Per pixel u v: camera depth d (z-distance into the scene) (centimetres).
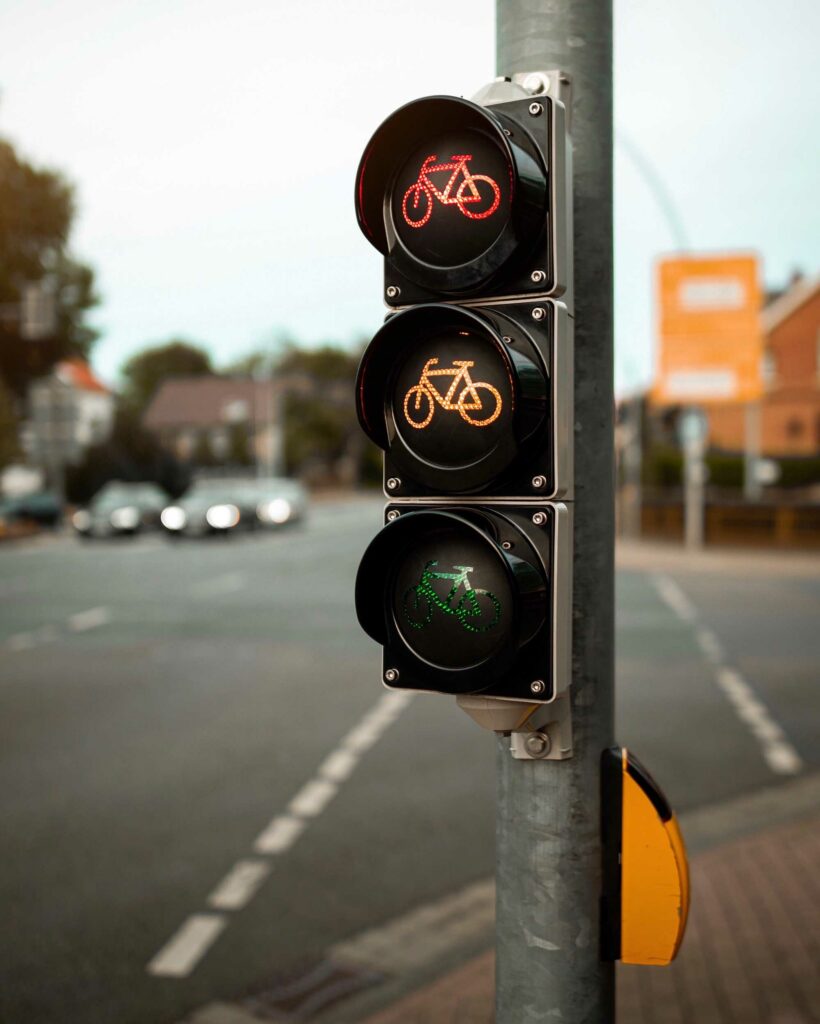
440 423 205
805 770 723
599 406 219
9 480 4453
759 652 1198
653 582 2042
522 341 203
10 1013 399
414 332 209
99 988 418
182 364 11981
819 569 2314
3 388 4550
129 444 5216
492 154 203
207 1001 409
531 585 198
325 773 710
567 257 206
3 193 4559
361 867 543
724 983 397
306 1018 397
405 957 446
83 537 3384
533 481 202
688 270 2508
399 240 211
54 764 730
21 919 479
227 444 7975
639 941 218
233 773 709
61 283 4734
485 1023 373
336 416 9300
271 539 3362
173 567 2328
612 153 222
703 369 2525
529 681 202
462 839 583
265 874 533
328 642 1280
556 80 214
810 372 5353
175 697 956
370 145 208
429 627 206
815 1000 382
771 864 528
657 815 217
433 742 793
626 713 890
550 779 217
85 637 1316
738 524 2842
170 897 505
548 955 217
